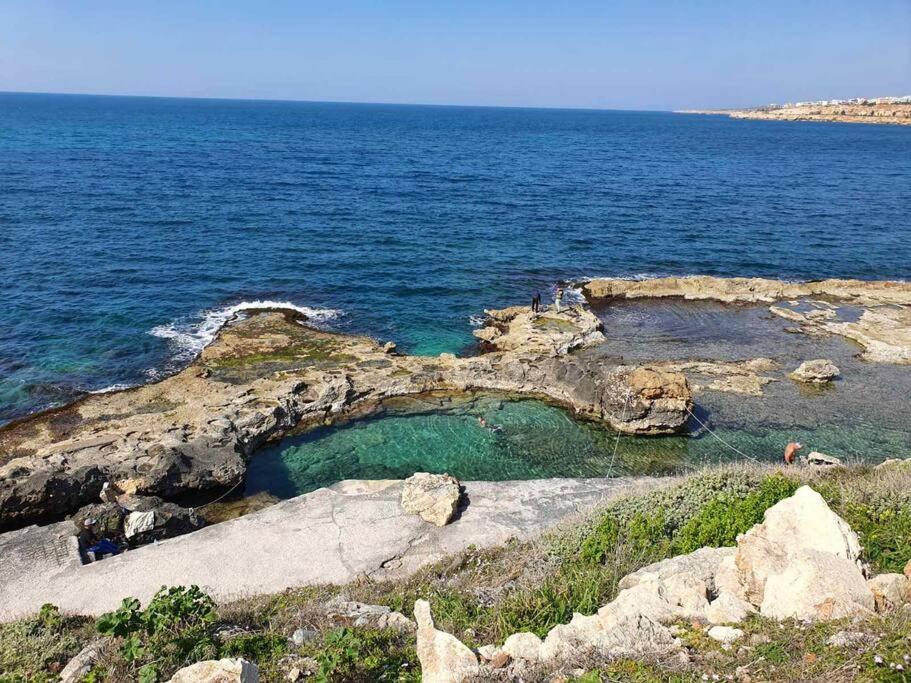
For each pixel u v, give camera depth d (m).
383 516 17.73
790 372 30.34
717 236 56.62
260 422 23.94
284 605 13.17
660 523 13.32
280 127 178.12
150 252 44.50
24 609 14.04
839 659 6.80
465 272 44.75
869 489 13.59
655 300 41.28
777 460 23.27
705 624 8.47
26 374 27.52
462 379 28.44
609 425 25.91
